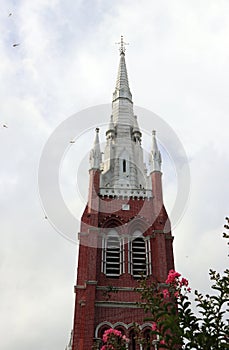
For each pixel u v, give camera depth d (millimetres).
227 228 14266
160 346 13180
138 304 15875
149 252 40469
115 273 39219
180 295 14156
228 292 13820
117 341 16641
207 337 12867
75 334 34188
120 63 71438
